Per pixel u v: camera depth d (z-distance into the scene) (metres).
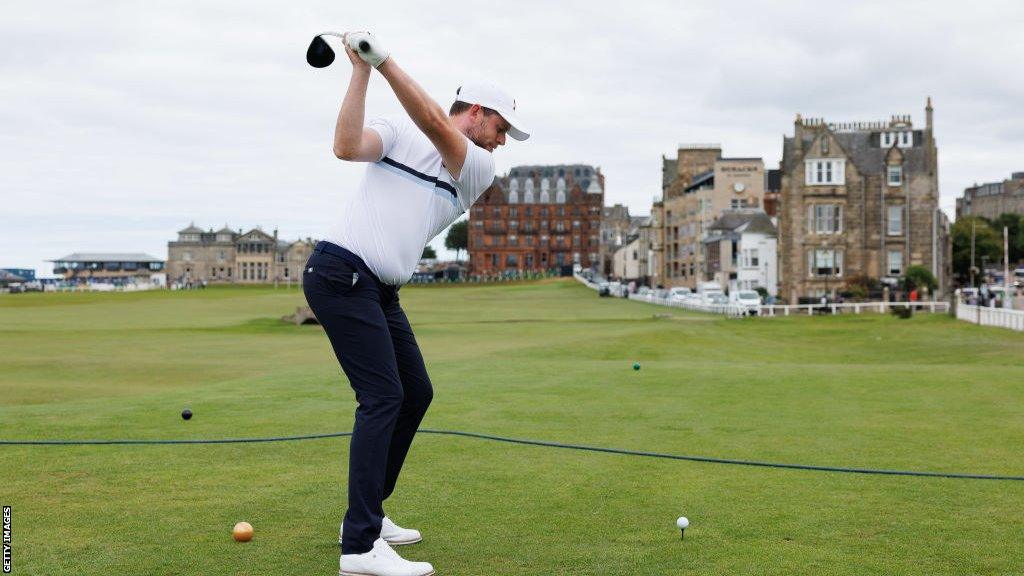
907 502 7.27
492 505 7.23
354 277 5.91
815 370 17.50
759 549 6.05
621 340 35.34
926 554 5.93
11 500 7.30
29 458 8.91
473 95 6.25
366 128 5.84
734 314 65.50
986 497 7.43
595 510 7.07
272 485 7.88
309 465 8.70
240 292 152.00
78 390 18.64
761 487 7.80
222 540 6.27
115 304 91.31
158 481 7.99
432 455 9.16
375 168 5.99
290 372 18.44
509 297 117.88
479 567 5.72
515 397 13.66
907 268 78.00
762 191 113.81
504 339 37.97
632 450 9.40
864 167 82.81
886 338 40.66
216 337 40.06
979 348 32.53
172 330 46.03
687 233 127.06
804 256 82.75
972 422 11.12
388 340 6.02
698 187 125.94
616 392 14.24
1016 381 15.08
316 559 5.89
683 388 14.72
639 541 6.25
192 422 11.26
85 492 7.58
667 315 64.12
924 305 65.12
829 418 11.55
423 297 119.00
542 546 6.15
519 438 10.14
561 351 30.75
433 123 5.72
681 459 8.98
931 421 11.23
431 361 21.12
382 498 6.17
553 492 7.65
